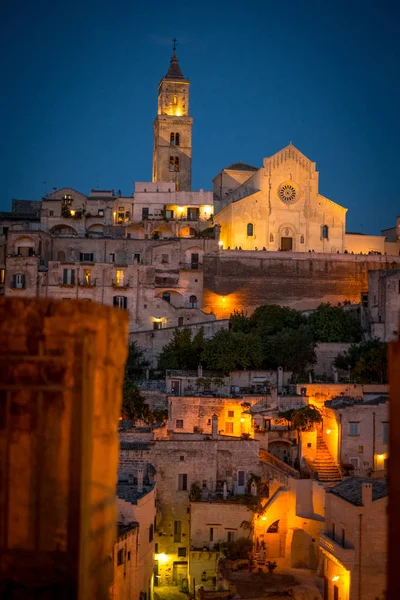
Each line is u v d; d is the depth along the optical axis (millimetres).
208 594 59438
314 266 131500
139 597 61281
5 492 12031
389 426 11828
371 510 51594
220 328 114250
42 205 152625
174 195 150000
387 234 167375
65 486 11953
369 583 51219
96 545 12422
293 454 85250
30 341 12148
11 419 12070
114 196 171875
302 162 145750
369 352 100562
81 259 128250
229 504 74000
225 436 81625
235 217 142250
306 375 103375
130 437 79000
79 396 12008
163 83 177125
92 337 12109
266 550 71438
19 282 119875
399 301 112562
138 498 62812
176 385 93438
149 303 120188
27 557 11938
